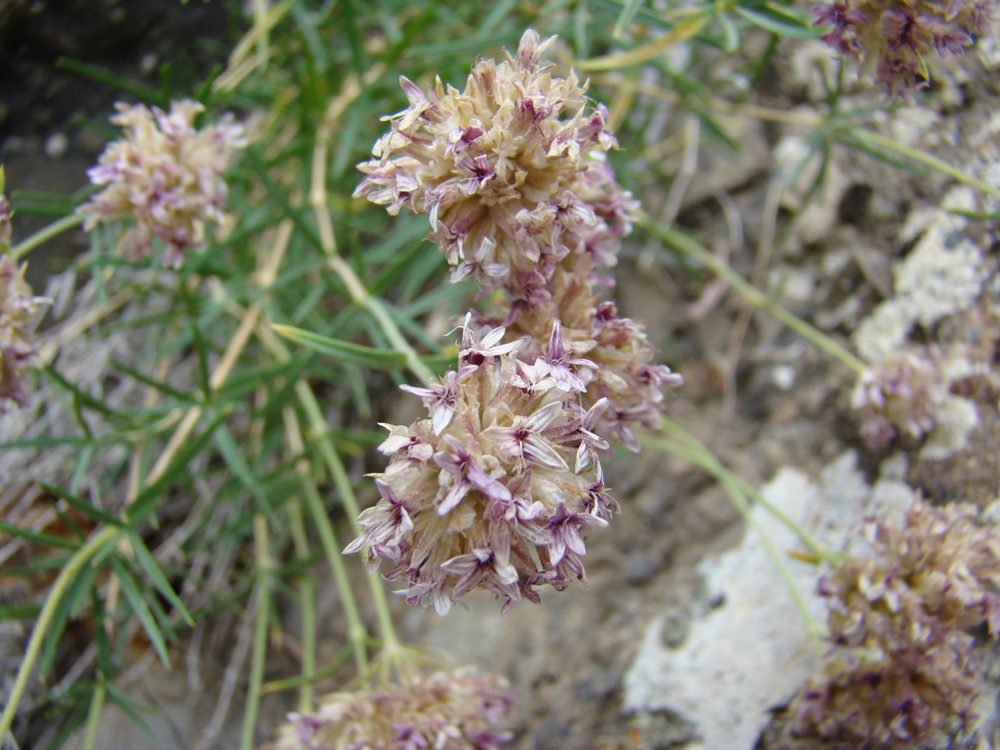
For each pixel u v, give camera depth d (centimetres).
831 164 12
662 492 12
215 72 10
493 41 11
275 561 12
